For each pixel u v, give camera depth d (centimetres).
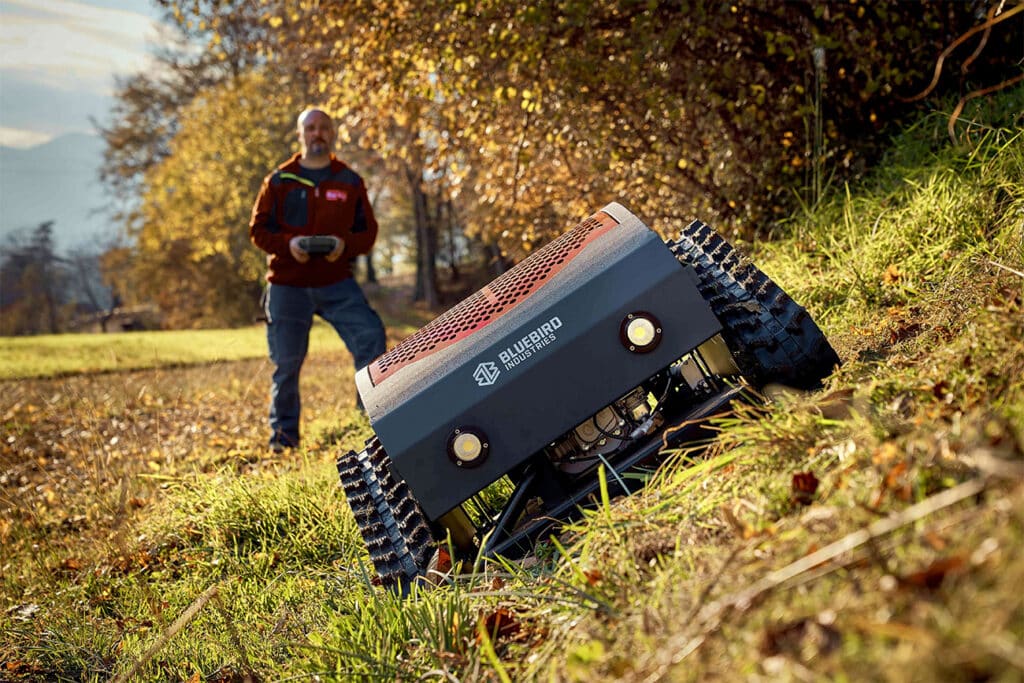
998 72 741
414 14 841
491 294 398
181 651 424
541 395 356
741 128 804
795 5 768
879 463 260
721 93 801
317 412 1098
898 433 280
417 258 5409
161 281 5484
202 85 4972
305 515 581
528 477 391
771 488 289
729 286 384
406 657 324
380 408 366
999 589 174
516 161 919
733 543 274
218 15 1062
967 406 285
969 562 187
